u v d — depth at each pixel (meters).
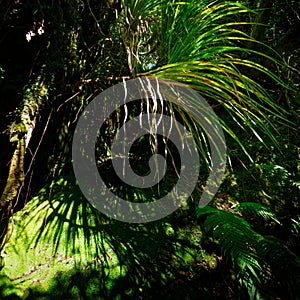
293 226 1.66
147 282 1.20
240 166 1.94
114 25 1.38
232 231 1.33
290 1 1.86
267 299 1.23
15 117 1.07
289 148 2.11
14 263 1.14
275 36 2.14
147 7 1.29
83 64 1.41
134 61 1.31
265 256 1.33
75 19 1.22
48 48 1.16
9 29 1.05
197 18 1.21
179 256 1.33
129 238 1.34
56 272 1.15
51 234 1.27
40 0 1.03
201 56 1.20
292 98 2.15
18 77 1.11
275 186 1.88
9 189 1.08
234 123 2.17
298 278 1.23
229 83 1.30
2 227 1.23
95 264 1.20
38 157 1.34
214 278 1.29
